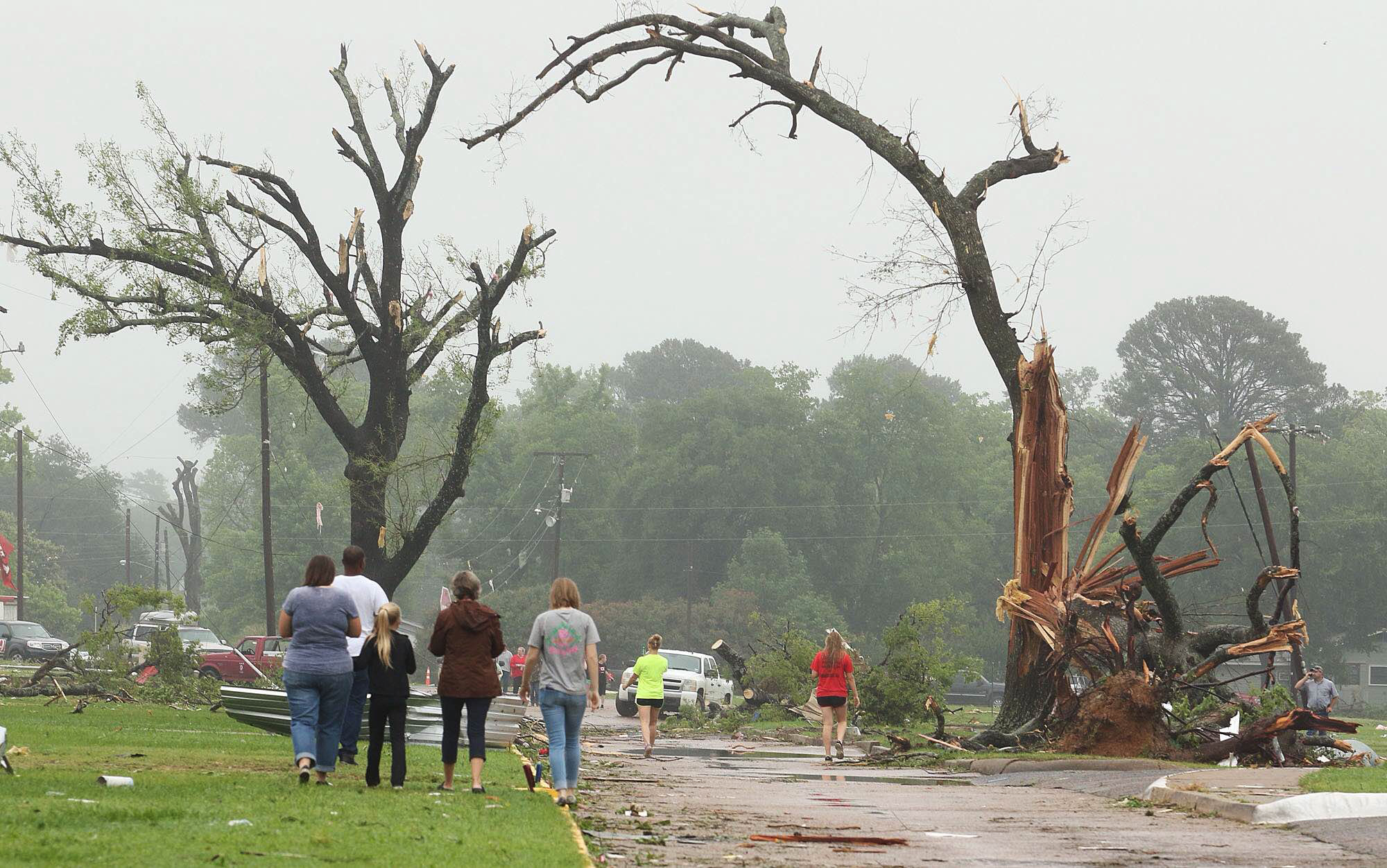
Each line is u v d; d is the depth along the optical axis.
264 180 69.38
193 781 26.27
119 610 75.94
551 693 26.94
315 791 25.09
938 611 74.62
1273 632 49.59
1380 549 191.88
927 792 36.44
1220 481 198.12
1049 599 53.03
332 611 26.89
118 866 15.46
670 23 63.69
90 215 68.06
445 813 22.83
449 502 68.88
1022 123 59.00
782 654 86.06
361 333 70.44
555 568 181.12
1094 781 38.94
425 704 42.66
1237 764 45.97
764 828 24.91
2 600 173.62
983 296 57.34
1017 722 53.44
